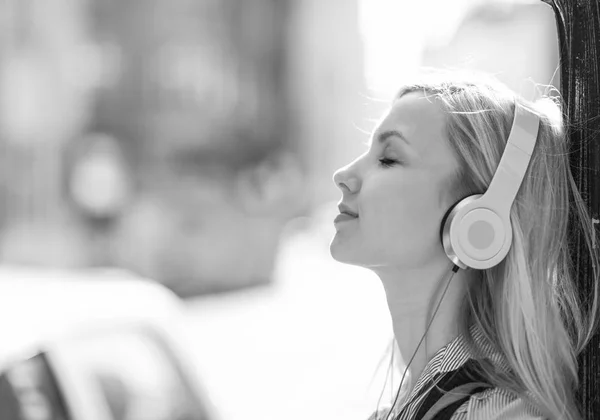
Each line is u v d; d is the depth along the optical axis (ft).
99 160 78.69
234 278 60.13
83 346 9.09
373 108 6.62
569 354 5.08
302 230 90.12
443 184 5.29
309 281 63.46
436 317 5.38
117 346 9.42
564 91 5.42
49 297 9.75
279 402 29.37
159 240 64.69
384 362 6.82
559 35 5.47
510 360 5.04
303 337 41.52
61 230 75.20
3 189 78.02
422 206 5.30
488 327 5.21
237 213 70.90
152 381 9.52
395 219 5.32
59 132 83.05
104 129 88.69
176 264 61.62
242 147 100.73
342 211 5.65
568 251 5.27
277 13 110.01
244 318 47.98
